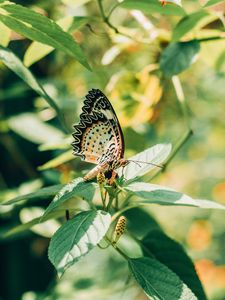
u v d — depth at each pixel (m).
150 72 0.58
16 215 0.59
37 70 0.71
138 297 0.86
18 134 0.62
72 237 0.29
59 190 0.34
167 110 0.80
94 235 0.29
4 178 0.67
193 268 0.42
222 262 0.96
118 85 0.58
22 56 0.64
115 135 0.35
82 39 0.67
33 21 0.35
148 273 0.33
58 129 0.59
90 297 0.61
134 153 0.56
